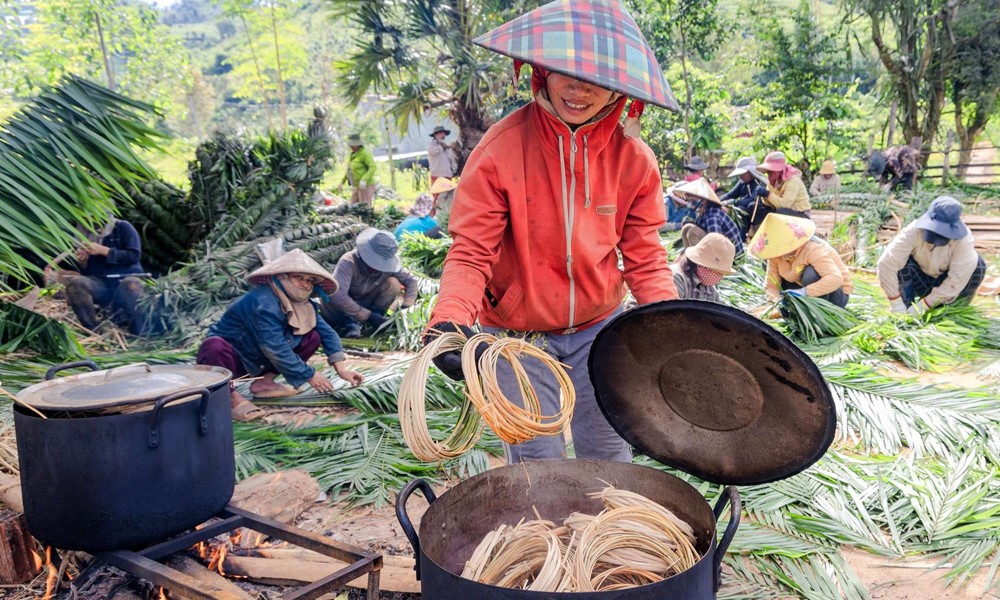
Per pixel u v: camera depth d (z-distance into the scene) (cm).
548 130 201
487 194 204
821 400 163
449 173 1404
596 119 203
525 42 186
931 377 516
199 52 10638
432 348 173
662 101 187
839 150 2028
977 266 630
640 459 367
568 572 167
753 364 172
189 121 5009
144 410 218
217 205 715
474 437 181
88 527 216
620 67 184
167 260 726
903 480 339
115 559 220
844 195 1491
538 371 229
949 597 255
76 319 614
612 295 228
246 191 717
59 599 238
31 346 501
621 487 202
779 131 2000
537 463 203
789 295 610
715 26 1883
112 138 373
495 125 211
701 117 1872
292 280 439
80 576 242
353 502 323
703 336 175
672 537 181
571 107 195
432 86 1355
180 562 233
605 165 211
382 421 415
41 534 221
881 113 2423
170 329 615
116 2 2544
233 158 721
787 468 182
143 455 217
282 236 703
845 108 1997
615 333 187
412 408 169
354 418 426
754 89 2116
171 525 225
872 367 533
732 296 743
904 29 2162
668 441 202
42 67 2314
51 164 357
